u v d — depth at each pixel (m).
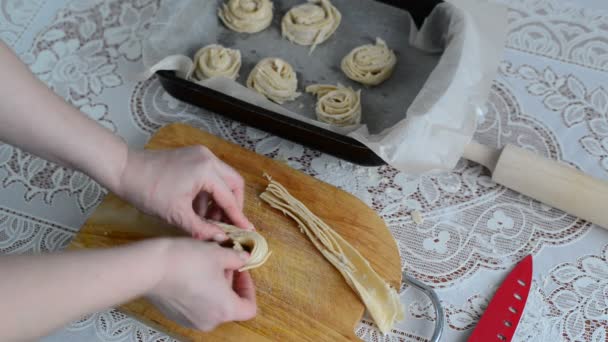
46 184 1.20
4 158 1.23
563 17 1.47
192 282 0.80
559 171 1.14
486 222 1.17
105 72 1.37
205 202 1.05
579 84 1.36
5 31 1.43
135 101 1.33
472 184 1.22
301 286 1.03
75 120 0.89
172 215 0.96
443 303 1.08
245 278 0.98
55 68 1.38
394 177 1.22
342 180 1.22
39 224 1.15
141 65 1.39
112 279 0.71
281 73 1.38
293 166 1.24
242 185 1.04
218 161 1.00
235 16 1.47
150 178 0.94
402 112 1.34
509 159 1.15
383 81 1.39
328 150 1.19
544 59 1.40
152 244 0.77
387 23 1.47
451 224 1.17
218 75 1.35
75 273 0.69
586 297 1.08
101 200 1.17
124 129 1.29
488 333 1.02
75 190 1.19
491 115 1.32
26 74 0.84
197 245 0.83
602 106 1.32
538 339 1.04
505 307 1.05
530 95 1.34
